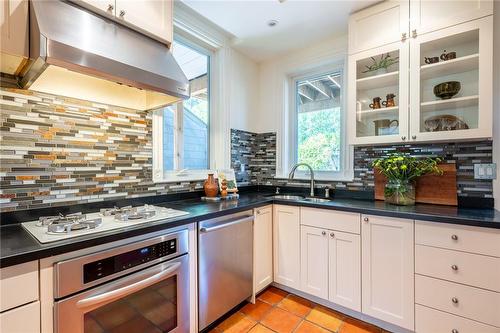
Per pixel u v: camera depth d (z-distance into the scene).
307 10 2.02
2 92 1.27
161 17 1.65
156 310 1.34
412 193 1.86
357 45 2.02
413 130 1.80
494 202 1.68
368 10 1.97
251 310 1.94
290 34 2.39
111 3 1.39
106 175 1.67
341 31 2.35
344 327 1.74
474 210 1.62
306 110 2.82
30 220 1.35
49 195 1.42
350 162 2.37
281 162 2.83
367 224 1.71
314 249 1.97
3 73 1.27
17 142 1.31
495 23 1.61
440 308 1.47
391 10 1.88
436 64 1.74
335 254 1.86
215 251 1.67
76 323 1.03
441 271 1.46
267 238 2.17
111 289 1.12
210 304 1.64
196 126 2.48
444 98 1.79
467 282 1.39
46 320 0.96
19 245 0.98
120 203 1.74
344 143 2.51
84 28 1.25
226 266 1.76
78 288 1.04
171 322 1.42
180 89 1.56
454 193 1.80
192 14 2.17
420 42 1.76
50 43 1.05
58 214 1.45
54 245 0.98
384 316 1.65
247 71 2.86
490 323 1.33
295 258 2.09
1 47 1.03
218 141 2.57
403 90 1.84
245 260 1.93
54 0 1.21
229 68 2.61
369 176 2.26
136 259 1.23
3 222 1.27
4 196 1.27
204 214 1.58
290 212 2.12
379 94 2.11
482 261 1.35
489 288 1.33
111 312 1.16
